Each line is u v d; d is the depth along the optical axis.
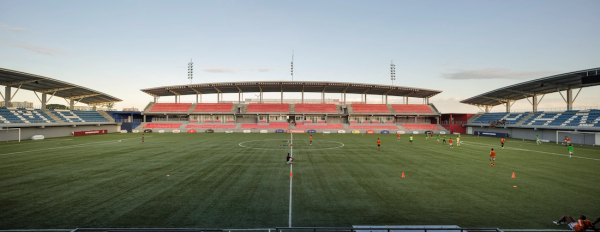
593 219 8.91
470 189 12.41
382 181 13.91
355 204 10.28
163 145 31.66
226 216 9.03
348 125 68.31
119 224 8.30
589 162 20.25
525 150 28.17
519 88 47.56
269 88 71.25
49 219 8.70
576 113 41.19
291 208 9.82
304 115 72.38
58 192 11.70
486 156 23.41
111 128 62.56
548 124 43.41
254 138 43.69
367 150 27.52
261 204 10.23
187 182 13.53
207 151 25.98
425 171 16.58
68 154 23.59
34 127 43.41
